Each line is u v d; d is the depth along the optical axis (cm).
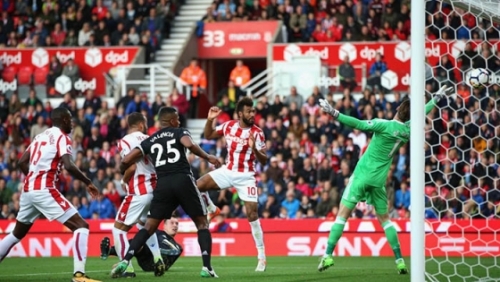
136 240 1889
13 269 2539
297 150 3862
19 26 5175
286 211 3628
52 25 5141
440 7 1930
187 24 5153
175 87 4519
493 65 3791
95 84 4750
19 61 4853
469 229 3161
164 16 5019
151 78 4550
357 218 3403
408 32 4628
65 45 5034
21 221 1878
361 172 2084
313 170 3772
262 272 2200
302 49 4591
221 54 5059
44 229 3481
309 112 4081
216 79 5303
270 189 3731
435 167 3609
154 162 1908
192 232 3397
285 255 3344
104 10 5109
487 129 3559
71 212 1830
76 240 1808
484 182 3456
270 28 4956
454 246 3155
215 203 3712
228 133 2233
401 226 3262
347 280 1927
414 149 1666
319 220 3334
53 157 1823
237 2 5134
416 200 1659
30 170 1836
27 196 1828
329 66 4550
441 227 3181
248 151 2227
